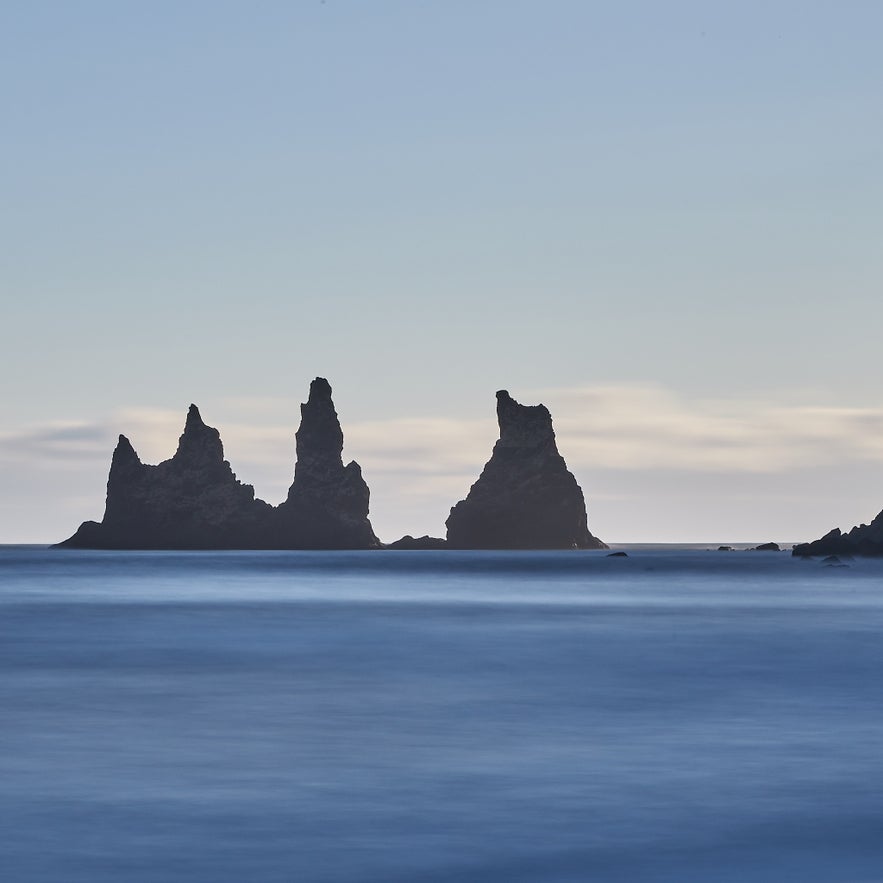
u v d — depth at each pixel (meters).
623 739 61.56
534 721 68.00
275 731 64.12
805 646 119.00
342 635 133.62
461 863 38.97
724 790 49.00
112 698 78.06
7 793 48.31
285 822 43.91
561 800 47.31
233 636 132.12
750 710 72.56
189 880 37.12
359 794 48.31
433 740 61.16
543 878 37.44
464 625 150.50
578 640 126.75
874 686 85.06
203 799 47.38
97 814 44.97
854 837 42.09
